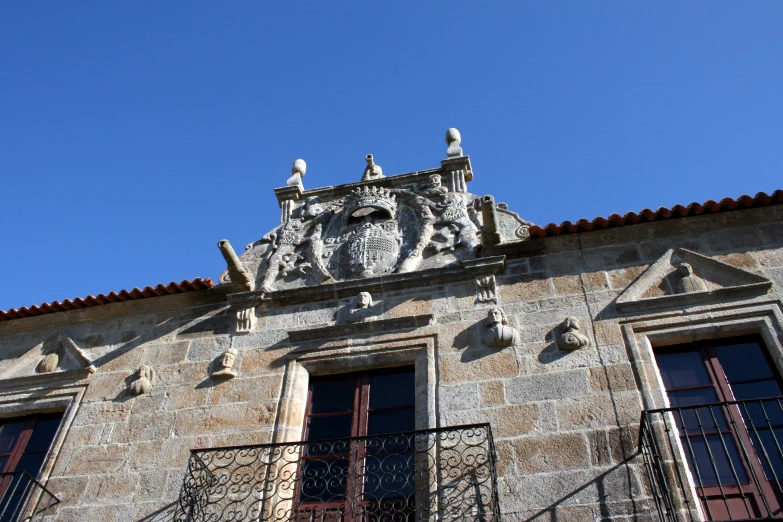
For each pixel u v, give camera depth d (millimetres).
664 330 8352
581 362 8242
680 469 7062
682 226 9453
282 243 11055
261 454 8250
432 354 8773
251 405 8828
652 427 7137
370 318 9406
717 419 7570
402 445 8070
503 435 7762
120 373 9750
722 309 8383
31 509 8281
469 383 8336
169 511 8008
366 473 7898
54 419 9664
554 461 7430
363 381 8930
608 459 7336
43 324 10797
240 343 9672
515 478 7375
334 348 9188
